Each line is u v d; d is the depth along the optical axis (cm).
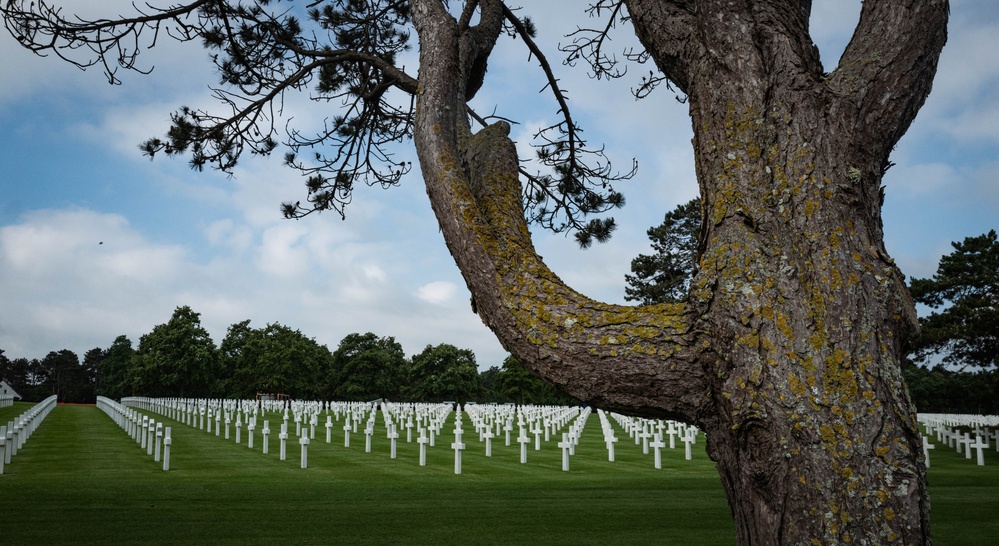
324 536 838
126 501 1067
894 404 205
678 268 4975
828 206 225
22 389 14012
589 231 1034
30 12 612
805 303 217
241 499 1118
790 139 237
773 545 209
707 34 263
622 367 239
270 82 865
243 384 8062
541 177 1032
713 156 253
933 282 3056
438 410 3688
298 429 2784
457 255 294
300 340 8025
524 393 7362
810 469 203
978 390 3039
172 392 7788
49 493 1129
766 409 212
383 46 930
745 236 233
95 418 3819
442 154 316
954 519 1013
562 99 833
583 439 2806
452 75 345
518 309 266
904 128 247
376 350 8838
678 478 1533
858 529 195
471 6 546
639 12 300
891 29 247
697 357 232
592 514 1021
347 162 899
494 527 914
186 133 855
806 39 256
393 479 1462
